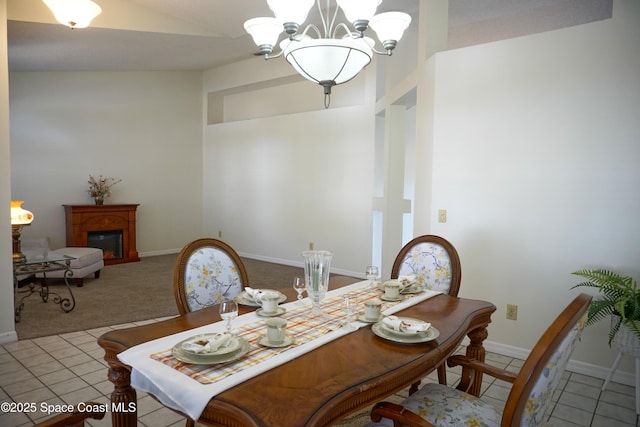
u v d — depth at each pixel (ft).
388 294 7.29
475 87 10.47
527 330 9.98
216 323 5.78
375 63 17.94
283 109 22.93
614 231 8.88
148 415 7.52
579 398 8.31
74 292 15.92
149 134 23.81
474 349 6.92
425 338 5.27
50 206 20.47
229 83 23.82
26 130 19.66
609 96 8.82
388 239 16.17
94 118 21.77
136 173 23.41
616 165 8.80
